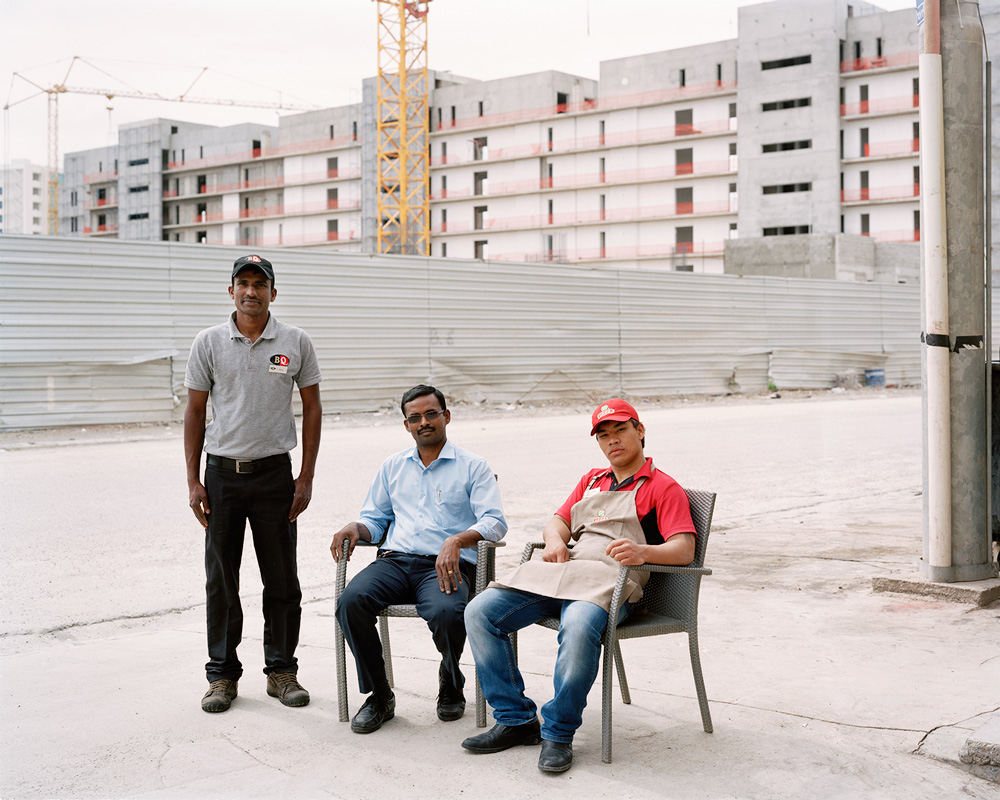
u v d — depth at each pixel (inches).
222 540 167.9
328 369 893.8
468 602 158.4
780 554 285.7
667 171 2856.8
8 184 7544.3
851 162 2568.9
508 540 314.8
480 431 738.2
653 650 193.6
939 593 223.9
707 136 2773.1
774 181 2628.0
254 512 169.3
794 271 2049.7
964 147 221.8
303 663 191.8
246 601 247.3
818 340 1312.7
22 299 729.0
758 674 176.9
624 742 146.9
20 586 256.8
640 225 2898.6
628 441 157.9
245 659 196.1
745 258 2113.7
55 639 210.4
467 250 3206.2
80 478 471.5
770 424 776.3
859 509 369.7
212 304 816.3
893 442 623.8
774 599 231.6
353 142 3353.8
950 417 226.4
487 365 1007.6
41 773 136.9
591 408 1019.3
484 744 144.3
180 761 141.3
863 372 1365.7
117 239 767.1
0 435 697.0
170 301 793.6
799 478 460.4
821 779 132.2
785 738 146.7
